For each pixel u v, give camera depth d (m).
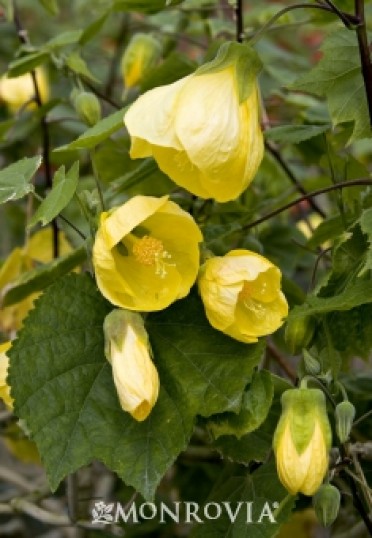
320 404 0.75
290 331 0.79
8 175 0.78
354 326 0.81
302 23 0.96
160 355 0.78
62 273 0.88
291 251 1.02
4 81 1.13
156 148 0.75
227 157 0.73
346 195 0.90
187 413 0.76
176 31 1.08
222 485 0.84
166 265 0.76
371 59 0.82
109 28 1.31
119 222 0.74
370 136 0.81
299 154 1.06
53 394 0.76
